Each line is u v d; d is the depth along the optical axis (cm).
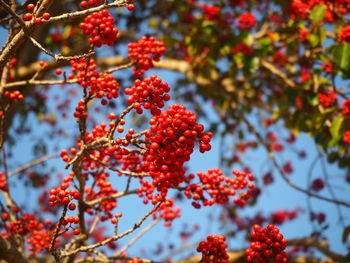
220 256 296
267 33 605
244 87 776
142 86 253
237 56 589
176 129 245
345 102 486
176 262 496
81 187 346
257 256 284
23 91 551
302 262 574
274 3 729
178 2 729
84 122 317
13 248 355
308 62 604
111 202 390
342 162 607
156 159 260
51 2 252
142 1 748
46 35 597
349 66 470
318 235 623
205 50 652
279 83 712
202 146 249
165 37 680
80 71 332
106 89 321
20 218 386
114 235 301
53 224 479
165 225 412
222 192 340
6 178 411
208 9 619
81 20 610
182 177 310
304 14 579
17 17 241
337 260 568
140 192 357
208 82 748
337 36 537
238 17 643
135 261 352
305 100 564
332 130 486
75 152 351
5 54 257
